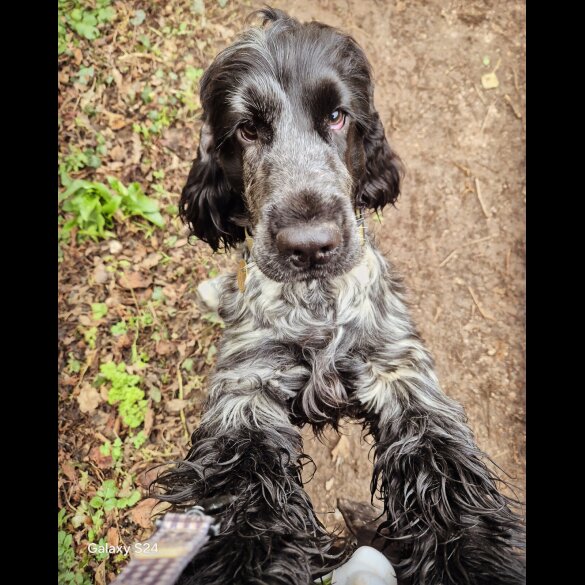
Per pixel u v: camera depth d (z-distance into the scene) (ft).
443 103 2.11
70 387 1.64
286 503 1.07
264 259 1.11
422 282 1.92
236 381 1.24
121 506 1.53
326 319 1.26
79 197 1.79
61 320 1.70
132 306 1.78
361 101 1.29
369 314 1.29
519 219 1.96
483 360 1.82
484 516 1.07
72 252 1.79
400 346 1.29
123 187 1.84
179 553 0.77
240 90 1.20
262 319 1.29
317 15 2.18
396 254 1.95
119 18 2.08
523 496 1.63
